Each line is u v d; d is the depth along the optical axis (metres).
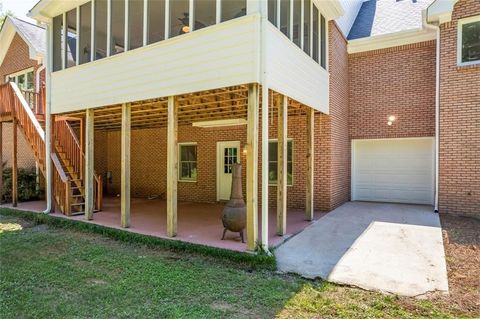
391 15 10.76
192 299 3.53
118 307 3.33
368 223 7.07
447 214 7.97
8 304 3.40
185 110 8.34
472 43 7.79
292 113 8.69
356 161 10.48
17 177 10.27
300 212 8.47
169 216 5.86
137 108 7.93
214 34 5.23
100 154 13.73
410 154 9.80
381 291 3.73
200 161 11.20
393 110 9.75
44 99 10.10
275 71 5.19
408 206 9.23
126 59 6.56
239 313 3.21
